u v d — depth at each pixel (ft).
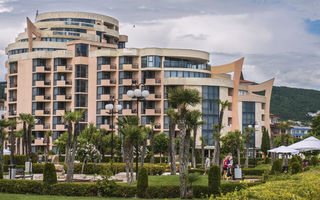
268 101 329.11
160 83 267.39
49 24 317.63
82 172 145.07
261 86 331.16
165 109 266.36
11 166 111.14
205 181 98.58
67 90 280.92
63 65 280.10
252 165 205.46
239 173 120.06
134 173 134.51
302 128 469.57
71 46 279.69
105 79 270.67
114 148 229.25
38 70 283.18
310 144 152.97
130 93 114.93
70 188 87.86
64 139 233.35
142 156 132.36
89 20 323.78
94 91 275.18
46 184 88.84
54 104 281.54
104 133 240.73
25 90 289.74
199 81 266.36
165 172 154.71
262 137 291.99
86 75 277.23
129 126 101.40
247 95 311.06
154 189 85.92
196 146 261.85
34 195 87.20
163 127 265.13
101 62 273.54
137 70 268.82
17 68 295.89
